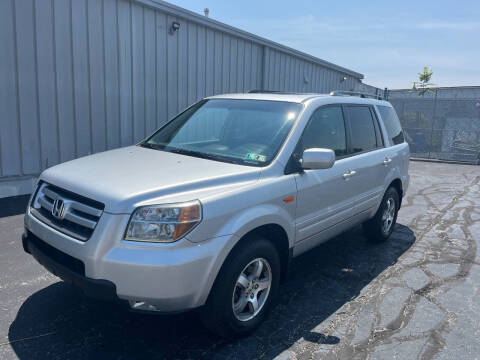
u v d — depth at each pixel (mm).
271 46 12367
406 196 9156
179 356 3125
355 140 4895
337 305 4012
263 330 3523
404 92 21359
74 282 2926
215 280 3053
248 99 4547
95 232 2814
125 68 8570
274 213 3420
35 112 7367
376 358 3184
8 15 6801
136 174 3238
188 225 2842
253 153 3771
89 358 3051
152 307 2855
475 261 5285
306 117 4086
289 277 4637
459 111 17453
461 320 3795
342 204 4496
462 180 11305
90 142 8227
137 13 8594
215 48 10602
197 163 3578
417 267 5027
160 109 9430
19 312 3613
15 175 7293
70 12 7535
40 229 3195
